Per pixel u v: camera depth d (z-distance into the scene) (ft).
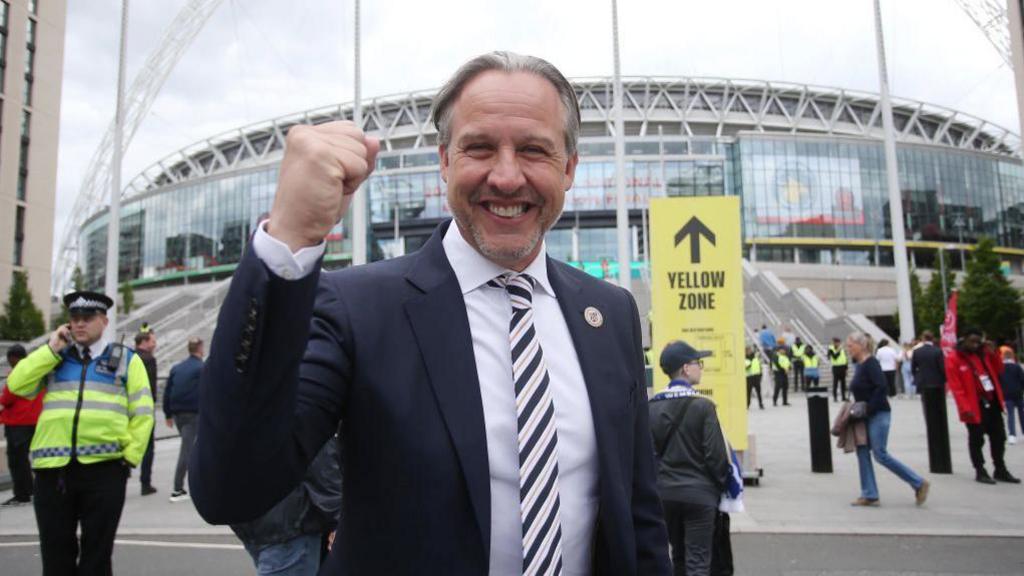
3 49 132.57
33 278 136.46
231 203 265.13
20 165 136.05
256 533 10.31
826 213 238.07
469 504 4.11
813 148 241.55
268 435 3.45
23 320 119.65
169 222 279.49
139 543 21.20
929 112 319.06
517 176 4.56
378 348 4.26
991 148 325.42
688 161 232.53
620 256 56.18
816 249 242.99
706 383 26.96
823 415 31.45
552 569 4.27
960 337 29.19
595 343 5.09
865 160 244.22
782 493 26.76
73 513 12.82
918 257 253.03
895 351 76.43
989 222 258.16
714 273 27.17
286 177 3.51
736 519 22.50
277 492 3.65
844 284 224.94
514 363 4.58
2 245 129.90
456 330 4.49
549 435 4.50
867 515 22.91
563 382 4.81
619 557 4.56
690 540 14.17
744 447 26.73
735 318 26.99
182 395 28.17
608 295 5.68
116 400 13.19
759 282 144.77
